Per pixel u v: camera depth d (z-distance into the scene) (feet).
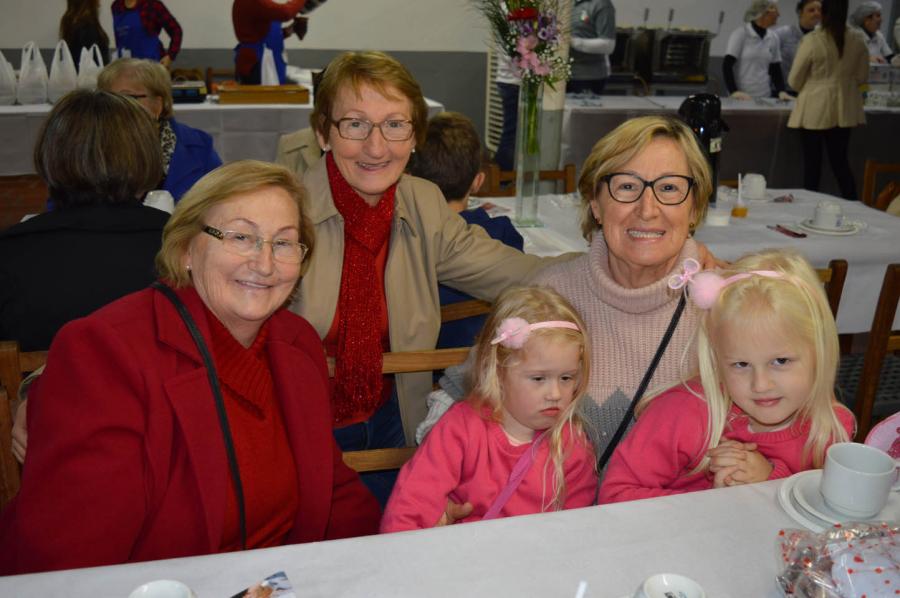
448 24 27.04
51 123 5.30
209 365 3.99
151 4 17.46
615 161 4.93
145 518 3.91
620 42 21.62
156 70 9.94
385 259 6.07
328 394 4.64
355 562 3.36
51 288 5.09
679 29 21.71
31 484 3.69
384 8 26.45
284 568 3.31
